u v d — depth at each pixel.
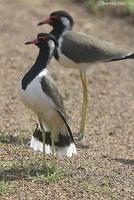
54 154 11.97
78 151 13.12
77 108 16.48
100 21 25.17
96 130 14.91
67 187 11.04
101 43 14.51
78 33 14.49
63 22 14.48
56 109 11.21
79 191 10.91
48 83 11.09
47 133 11.94
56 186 11.05
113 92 18.36
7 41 21.89
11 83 17.78
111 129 15.07
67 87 18.28
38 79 11.03
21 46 21.53
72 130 14.64
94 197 10.72
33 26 23.47
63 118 11.32
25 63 19.81
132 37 23.77
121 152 13.33
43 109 11.20
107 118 15.94
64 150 11.90
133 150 13.54
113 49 14.49
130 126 15.43
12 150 12.69
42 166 11.74
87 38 14.45
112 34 23.83
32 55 20.73
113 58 14.42
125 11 26.02
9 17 24.25
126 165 12.39
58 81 18.77
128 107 17.08
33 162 12.08
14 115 15.16
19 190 10.77
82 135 14.05
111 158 12.78
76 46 14.26
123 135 14.65
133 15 25.83
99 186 11.17
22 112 15.44
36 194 10.66
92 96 17.80
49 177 11.26
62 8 26.06
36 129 12.01
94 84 18.94
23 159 12.22
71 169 11.90
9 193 10.62
